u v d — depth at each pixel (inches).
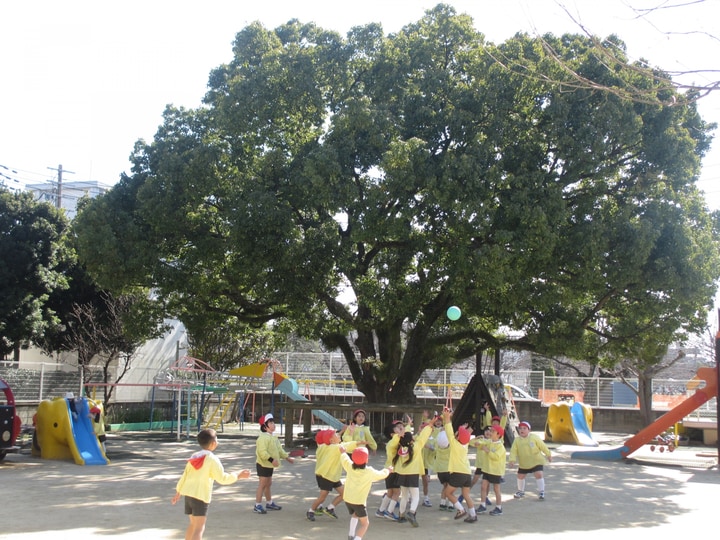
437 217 733.3
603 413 1327.5
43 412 717.3
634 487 588.4
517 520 424.5
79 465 667.4
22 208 1098.7
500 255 652.1
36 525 378.0
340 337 920.3
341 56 797.2
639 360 1005.2
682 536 386.9
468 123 740.7
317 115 810.2
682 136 749.3
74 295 1176.2
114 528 371.2
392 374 884.0
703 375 776.3
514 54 746.8
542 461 509.7
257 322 892.0
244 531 369.7
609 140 718.5
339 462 407.8
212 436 322.3
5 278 1042.7
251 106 767.7
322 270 721.6
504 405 953.5
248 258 722.8
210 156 751.7
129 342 1158.3
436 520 419.2
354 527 349.1
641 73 248.8
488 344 877.2
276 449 432.5
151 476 592.4
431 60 797.2
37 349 1256.8
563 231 724.0
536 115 750.5
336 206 714.2
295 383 1052.5
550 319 766.5
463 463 416.8
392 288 751.1
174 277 770.2
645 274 725.9
